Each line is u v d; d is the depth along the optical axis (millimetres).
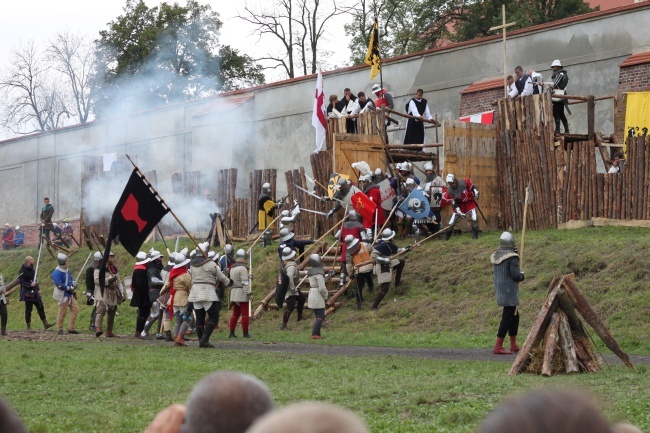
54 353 16500
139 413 9508
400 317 21703
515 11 43031
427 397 9641
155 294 21562
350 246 22938
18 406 10258
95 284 22094
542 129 25547
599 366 11992
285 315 22281
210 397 2980
